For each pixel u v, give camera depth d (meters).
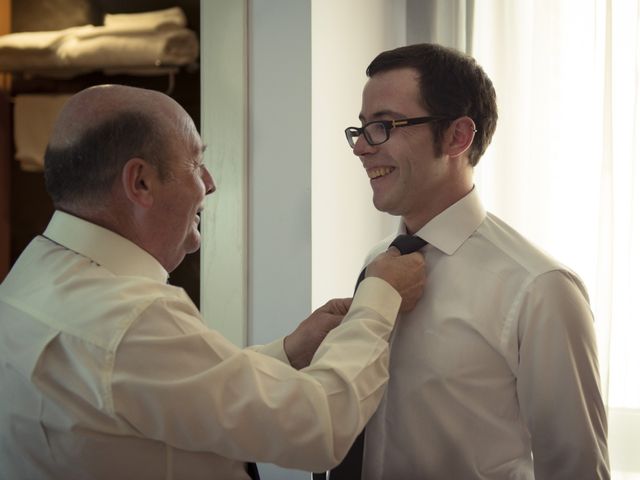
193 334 1.08
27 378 1.08
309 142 1.81
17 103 2.47
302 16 1.81
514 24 2.13
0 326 1.13
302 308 1.83
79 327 1.06
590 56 2.09
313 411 1.09
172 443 1.08
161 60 2.30
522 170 2.14
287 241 1.84
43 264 1.16
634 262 2.03
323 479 1.48
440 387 1.28
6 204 2.59
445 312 1.29
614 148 2.04
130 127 1.13
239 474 1.19
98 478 1.08
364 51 2.09
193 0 2.37
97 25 2.46
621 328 2.03
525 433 1.32
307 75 1.81
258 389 1.08
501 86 2.13
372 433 1.35
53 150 1.16
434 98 1.27
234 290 1.89
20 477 1.11
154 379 1.04
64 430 1.07
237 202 1.88
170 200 1.17
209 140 1.91
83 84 2.52
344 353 1.17
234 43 1.88
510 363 1.26
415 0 2.16
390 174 1.31
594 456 1.22
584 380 1.24
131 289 1.09
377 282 1.25
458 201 1.34
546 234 2.11
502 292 1.27
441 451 1.28
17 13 2.51
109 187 1.14
